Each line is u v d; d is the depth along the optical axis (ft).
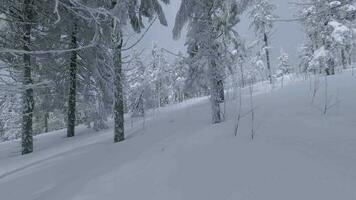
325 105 25.34
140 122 49.80
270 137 19.98
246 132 21.98
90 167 23.84
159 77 109.40
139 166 19.33
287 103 30.83
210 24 31.73
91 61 50.34
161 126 37.86
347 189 11.74
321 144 17.66
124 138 36.32
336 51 85.71
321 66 86.02
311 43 92.58
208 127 26.30
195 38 32.86
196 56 32.76
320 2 25.12
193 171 15.98
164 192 14.56
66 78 57.21
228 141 19.95
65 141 51.03
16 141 63.16
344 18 25.70
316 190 11.99
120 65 36.24
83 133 58.08
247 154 16.70
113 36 34.91
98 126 56.85
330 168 13.69
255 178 13.69
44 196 19.15
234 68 33.55
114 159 24.21
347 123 21.49
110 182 17.76
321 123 22.21
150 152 22.43
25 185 23.72
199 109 46.34
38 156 38.83
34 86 17.63
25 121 43.88
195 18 33.37
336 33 81.25
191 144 21.30
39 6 37.88
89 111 59.47
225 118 31.32
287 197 11.85
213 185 13.97
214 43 31.81
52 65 49.47
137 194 15.10
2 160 40.70
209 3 31.81
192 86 36.58
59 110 67.41
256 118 26.05
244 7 29.43
